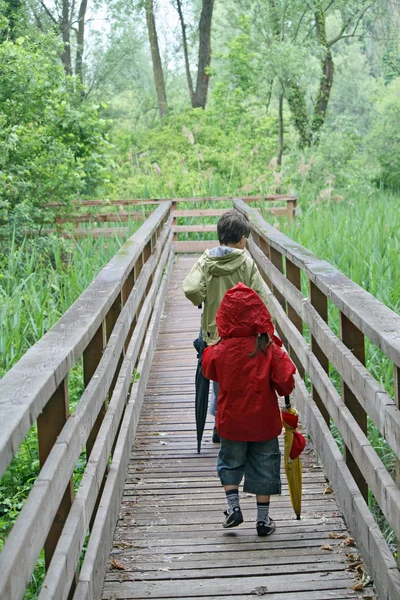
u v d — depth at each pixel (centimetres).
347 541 380
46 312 816
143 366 629
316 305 493
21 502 491
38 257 1127
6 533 438
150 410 607
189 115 2808
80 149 1386
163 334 862
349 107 4628
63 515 287
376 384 334
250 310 378
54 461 251
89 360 393
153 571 364
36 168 1227
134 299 571
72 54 3744
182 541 395
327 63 2875
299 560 369
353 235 989
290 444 387
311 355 502
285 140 3198
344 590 341
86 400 322
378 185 2628
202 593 343
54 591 239
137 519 421
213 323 469
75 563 277
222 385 383
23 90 1263
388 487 308
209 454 517
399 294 695
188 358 756
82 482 319
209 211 1516
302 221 1385
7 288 841
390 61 3262
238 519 389
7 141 1194
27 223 1190
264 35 2861
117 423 426
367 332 327
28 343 727
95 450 355
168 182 1850
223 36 4334
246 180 2103
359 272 759
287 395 386
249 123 2853
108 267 520
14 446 198
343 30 2895
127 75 4709
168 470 491
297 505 392
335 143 2467
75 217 1423
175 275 1270
